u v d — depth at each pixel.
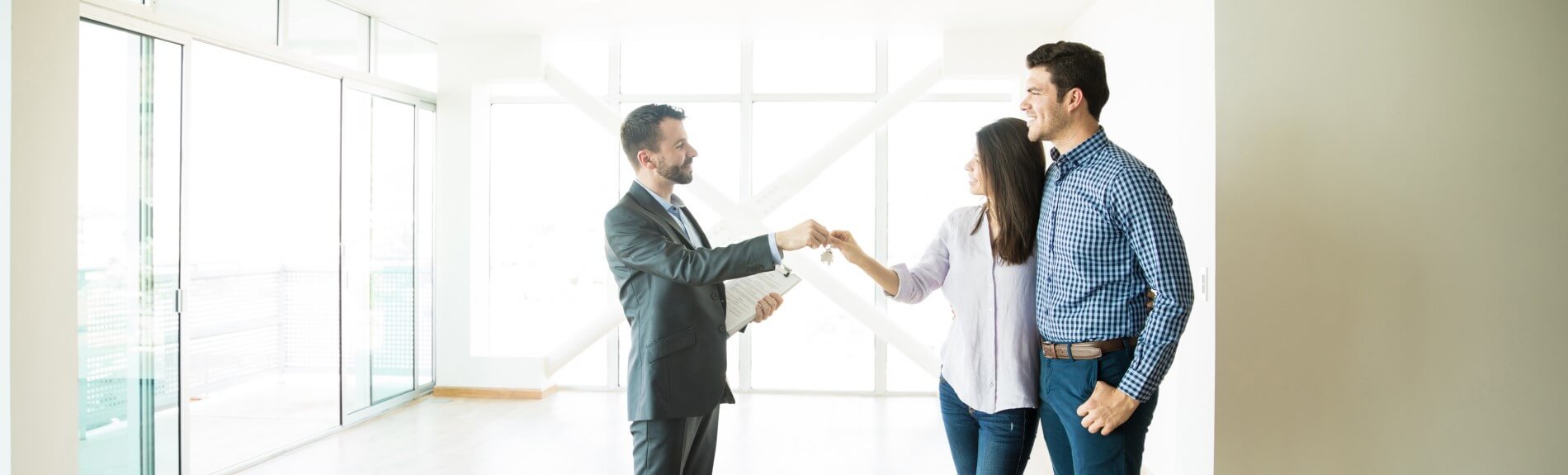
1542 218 2.81
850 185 5.79
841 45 5.72
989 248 2.04
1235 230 2.86
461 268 5.59
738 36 5.52
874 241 5.77
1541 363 2.83
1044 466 4.05
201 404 5.17
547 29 5.29
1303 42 2.83
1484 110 2.80
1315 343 2.86
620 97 5.78
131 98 3.32
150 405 3.45
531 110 5.89
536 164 5.88
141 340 3.41
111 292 3.26
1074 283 1.83
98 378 3.22
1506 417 2.85
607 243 2.16
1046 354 1.92
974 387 2.03
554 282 5.89
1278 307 2.86
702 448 2.29
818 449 4.46
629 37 5.56
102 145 3.20
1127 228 1.74
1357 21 2.82
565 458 4.20
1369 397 2.86
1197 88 3.04
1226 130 2.86
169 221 3.52
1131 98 3.99
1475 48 2.80
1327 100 2.83
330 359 4.78
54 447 2.38
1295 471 2.88
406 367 5.41
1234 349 2.88
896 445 4.54
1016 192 1.97
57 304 2.39
